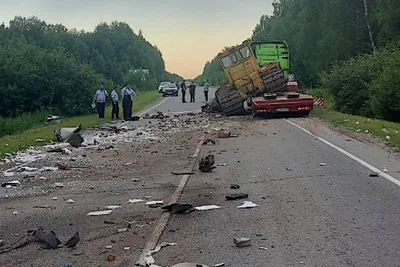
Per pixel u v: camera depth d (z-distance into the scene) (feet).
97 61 388.37
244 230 25.75
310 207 29.66
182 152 56.85
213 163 44.50
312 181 37.11
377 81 96.84
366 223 25.94
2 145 68.18
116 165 49.55
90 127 93.81
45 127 99.66
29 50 149.89
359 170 40.60
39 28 361.10
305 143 59.36
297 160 47.14
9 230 28.40
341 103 113.29
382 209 28.50
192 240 24.56
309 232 24.88
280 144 59.52
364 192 32.83
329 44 199.62
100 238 25.89
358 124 75.51
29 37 347.56
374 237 23.68
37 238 25.66
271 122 90.12
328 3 203.21
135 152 58.54
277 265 20.71
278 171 41.83
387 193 32.30
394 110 92.73
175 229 26.58
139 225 27.81
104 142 69.82
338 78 112.98
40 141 71.77
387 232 24.35
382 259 20.88
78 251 23.99
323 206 29.73
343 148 53.67
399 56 93.97
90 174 45.06
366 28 190.08
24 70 142.82
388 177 37.27
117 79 384.88
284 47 130.93
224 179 39.60
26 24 357.61
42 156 57.11
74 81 147.64
